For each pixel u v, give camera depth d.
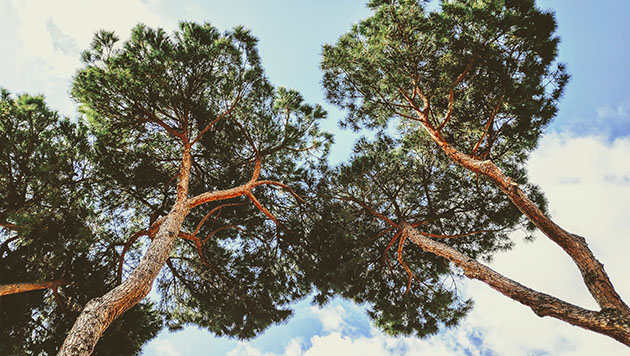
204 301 8.05
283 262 8.40
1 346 5.38
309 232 8.07
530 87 5.71
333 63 7.32
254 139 8.07
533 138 6.55
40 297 6.47
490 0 5.49
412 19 5.92
